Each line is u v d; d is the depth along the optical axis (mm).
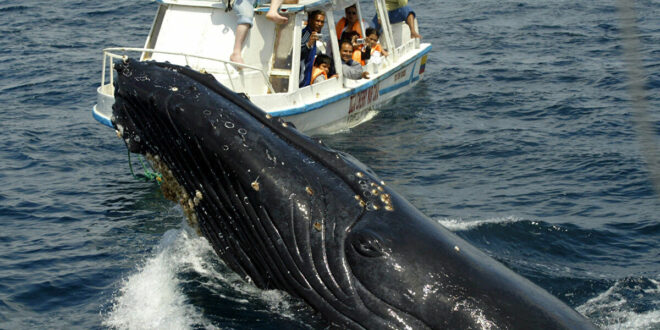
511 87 68250
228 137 24281
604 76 70125
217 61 52000
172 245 33312
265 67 55219
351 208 22656
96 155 51531
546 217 38500
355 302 21516
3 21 96812
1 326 28328
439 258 21391
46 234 37969
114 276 32250
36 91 67625
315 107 54469
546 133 54875
